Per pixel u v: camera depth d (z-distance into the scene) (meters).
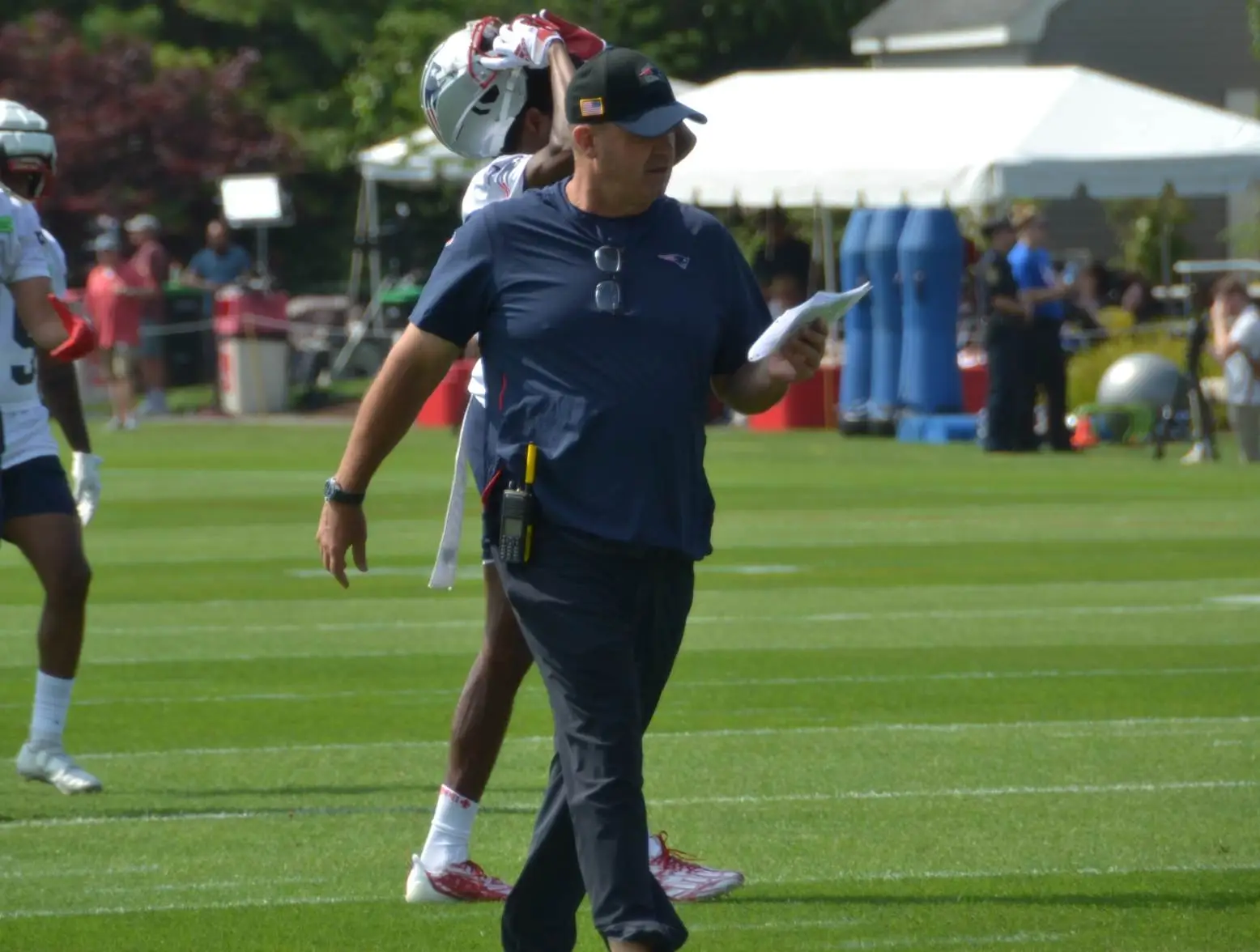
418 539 63.00
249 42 177.88
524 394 19.06
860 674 39.62
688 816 27.98
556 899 19.84
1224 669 39.81
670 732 34.03
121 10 178.50
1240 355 86.62
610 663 18.78
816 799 29.00
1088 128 97.25
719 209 134.00
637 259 19.17
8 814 28.55
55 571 29.80
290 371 122.94
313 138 159.62
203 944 22.12
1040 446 94.88
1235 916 22.89
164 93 149.12
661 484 18.97
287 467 87.31
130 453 94.44
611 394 18.88
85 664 41.44
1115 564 56.03
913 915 23.06
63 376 31.20
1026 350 91.31
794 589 51.66
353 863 25.73
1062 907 23.34
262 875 25.14
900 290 100.31
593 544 18.80
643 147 19.02
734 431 106.81
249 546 61.84
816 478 80.88
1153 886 24.22
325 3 173.12
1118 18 156.88
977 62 156.62
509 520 18.92
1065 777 30.31
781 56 168.88
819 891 24.11
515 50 24.39
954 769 30.97
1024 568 55.34
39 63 148.38
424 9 158.12
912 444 97.38
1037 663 40.66
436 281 19.36
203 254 122.38
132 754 32.72
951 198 97.31
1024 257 92.12
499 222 19.33
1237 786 29.64
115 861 25.81
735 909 23.41
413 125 147.62
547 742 33.59
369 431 19.59
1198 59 158.00
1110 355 104.75
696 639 43.97
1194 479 79.75
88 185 147.50
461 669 40.78
